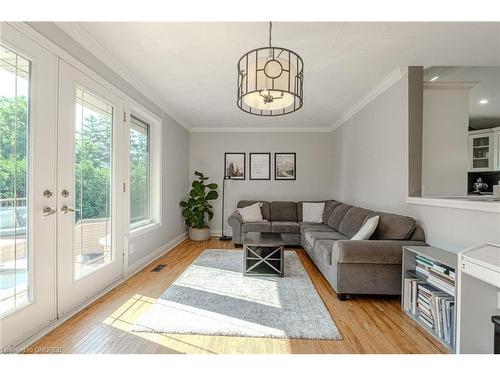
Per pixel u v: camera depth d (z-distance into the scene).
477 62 2.70
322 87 3.42
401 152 2.92
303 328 1.95
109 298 2.44
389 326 2.01
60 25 2.00
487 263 1.39
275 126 5.63
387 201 3.23
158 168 4.07
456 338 1.61
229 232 5.76
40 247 1.81
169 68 2.88
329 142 5.69
